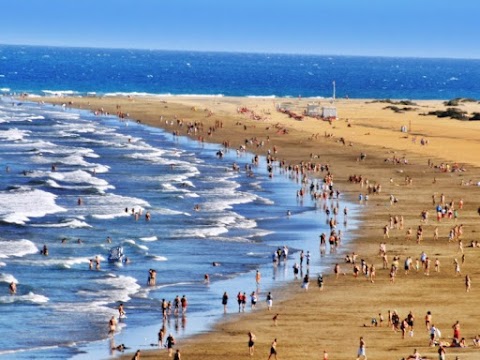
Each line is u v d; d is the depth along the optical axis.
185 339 81.25
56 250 117.69
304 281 100.00
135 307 92.69
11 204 148.00
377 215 143.38
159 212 144.62
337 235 128.00
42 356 76.25
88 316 88.81
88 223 136.38
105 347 79.06
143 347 79.00
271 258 115.38
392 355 74.25
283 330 83.75
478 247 120.75
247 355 76.06
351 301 94.31
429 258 114.31
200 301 95.00
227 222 138.12
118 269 108.75
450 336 80.69
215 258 115.19
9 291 96.81
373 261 113.19
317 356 75.12
